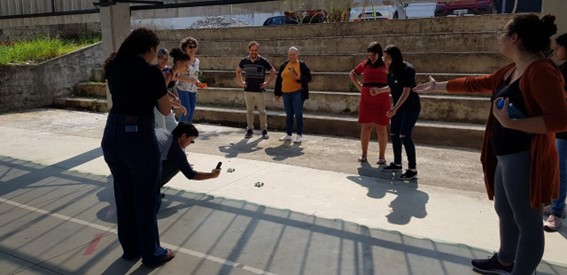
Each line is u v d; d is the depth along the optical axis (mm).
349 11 12438
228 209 4711
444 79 8578
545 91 2605
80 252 3844
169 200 4988
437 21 10031
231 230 4207
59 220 4531
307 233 4121
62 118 10523
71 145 7738
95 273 3490
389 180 5660
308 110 9203
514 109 2756
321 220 4402
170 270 3518
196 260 3660
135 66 3307
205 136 8406
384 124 6188
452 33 9484
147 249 3523
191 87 7242
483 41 9078
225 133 8672
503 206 3172
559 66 3861
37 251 3871
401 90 5473
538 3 11844
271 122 8938
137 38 3355
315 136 8281
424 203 4855
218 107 9984
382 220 4398
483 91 3295
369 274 3398
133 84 3277
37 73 12016
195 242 3973
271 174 5938
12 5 14531
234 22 14773
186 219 4465
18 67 11641
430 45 9516
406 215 4523
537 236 2863
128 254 3682
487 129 3170
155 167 3436
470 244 3867
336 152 7070
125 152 3322
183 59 5867
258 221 4395
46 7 14000
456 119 7852
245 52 11859
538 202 2750
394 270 3451
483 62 8609
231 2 8234
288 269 3492
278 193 5191
